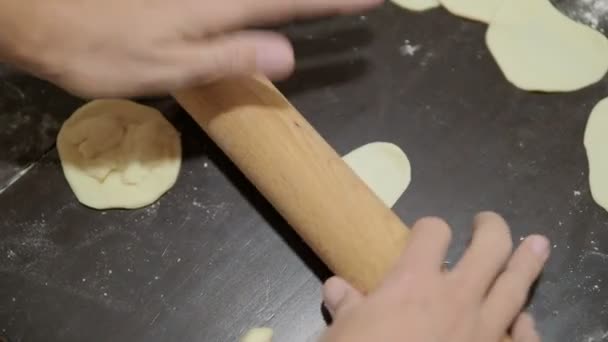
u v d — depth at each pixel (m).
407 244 0.66
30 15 0.67
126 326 0.74
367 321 0.62
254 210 0.76
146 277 0.75
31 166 0.78
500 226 0.68
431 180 0.77
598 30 0.81
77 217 0.77
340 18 0.81
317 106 0.79
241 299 0.74
